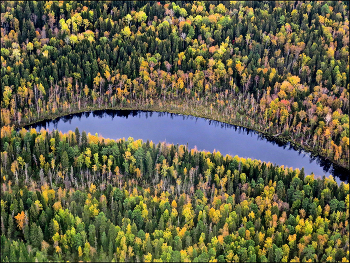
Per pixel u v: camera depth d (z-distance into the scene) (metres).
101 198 175.00
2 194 177.62
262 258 155.62
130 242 158.88
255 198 182.25
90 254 155.25
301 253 160.75
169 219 165.38
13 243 155.00
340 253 159.38
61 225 164.50
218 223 168.88
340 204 179.25
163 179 190.88
